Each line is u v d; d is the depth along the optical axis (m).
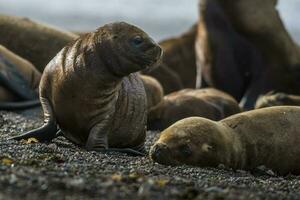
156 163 32.44
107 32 34.72
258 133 35.38
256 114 36.06
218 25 62.59
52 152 32.16
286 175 36.16
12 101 48.25
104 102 35.06
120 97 36.28
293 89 62.41
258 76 62.38
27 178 24.09
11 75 48.41
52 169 27.27
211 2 62.66
